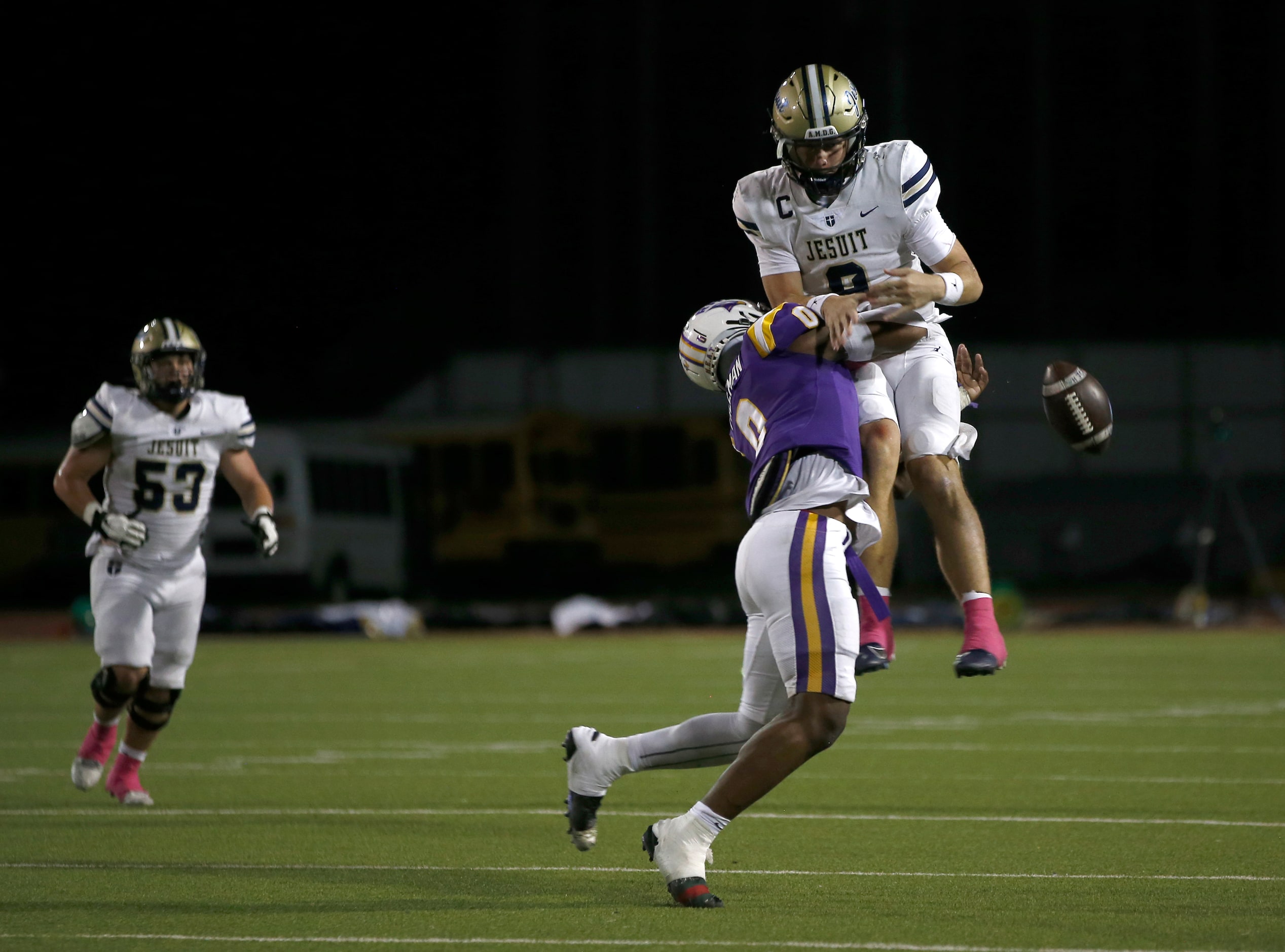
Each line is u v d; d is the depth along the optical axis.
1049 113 117.75
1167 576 94.44
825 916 15.08
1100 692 40.22
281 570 75.44
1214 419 74.69
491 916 15.23
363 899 16.17
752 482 16.17
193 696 41.41
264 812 22.55
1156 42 118.38
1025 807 22.28
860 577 15.87
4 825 21.44
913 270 17.27
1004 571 96.62
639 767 16.92
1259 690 40.22
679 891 15.61
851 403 16.41
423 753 29.45
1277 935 14.11
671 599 83.56
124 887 16.89
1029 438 101.75
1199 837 19.67
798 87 17.72
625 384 107.44
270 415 112.81
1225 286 117.19
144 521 23.84
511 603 85.12
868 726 33.12
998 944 13.72
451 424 84.00
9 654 59.19
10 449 81.88
